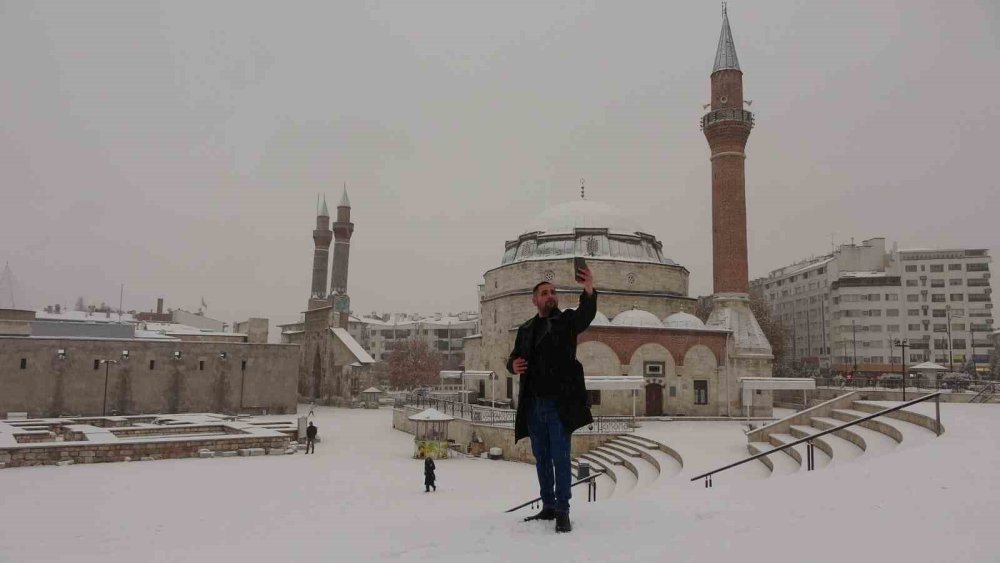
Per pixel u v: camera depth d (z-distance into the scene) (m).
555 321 8.38
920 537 6.93
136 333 90.62
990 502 8.59
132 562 8.20
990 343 107.69
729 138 58.62
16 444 34.34
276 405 69.06
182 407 64.25
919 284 110.19
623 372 51.31
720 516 8.49
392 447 46.50
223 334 87.19
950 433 17.86
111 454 35.88
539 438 8.48
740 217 58.31
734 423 47.81
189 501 25.47
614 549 6.90
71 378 59.31
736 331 55.81
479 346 66.56
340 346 87.62
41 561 8.61
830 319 116.38
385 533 8.55
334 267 107.81
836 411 30.73
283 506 24.77
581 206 65.75
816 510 8.66
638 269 60.03
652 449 35.25
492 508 23.83
